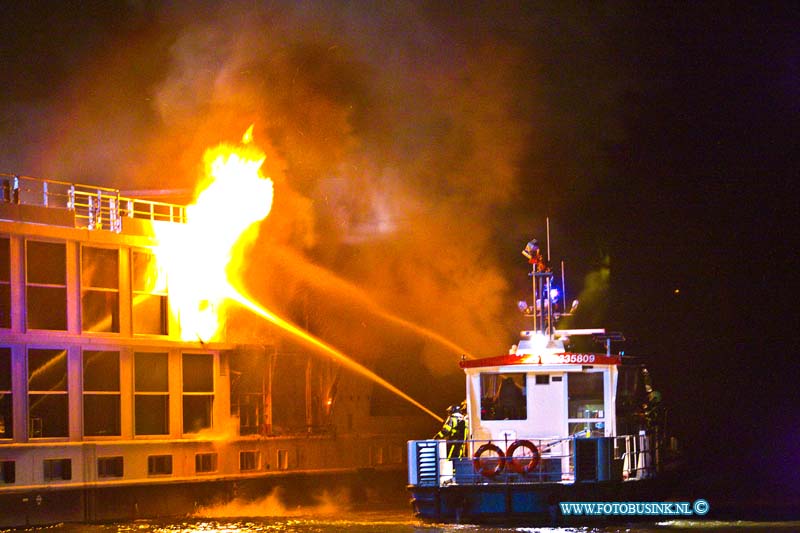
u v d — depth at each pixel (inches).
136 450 2196.1
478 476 1923.0
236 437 2410.2
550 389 2037.4
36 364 2084.2
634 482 1985.7
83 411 2138.3
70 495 2069.4
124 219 2276.1
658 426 2352.4
